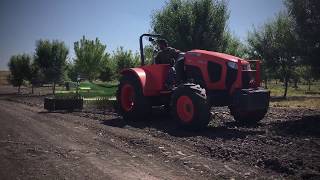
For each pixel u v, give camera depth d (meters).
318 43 11.20
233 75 8.00
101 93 18.70
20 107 14.48
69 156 5.89
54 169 5.16
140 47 10.20
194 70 8.66
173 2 17.05
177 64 8.95
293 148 5.97
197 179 4.66
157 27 17.03
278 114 10.61
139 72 9.48
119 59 28.45
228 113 10.30
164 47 9.77
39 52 28.02
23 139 7.27
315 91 31.69
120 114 10.89
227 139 6.84
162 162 5.49
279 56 22.36
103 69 32.56
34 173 4.97
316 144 6.20
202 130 7.81
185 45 16.06
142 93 9.36
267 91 7.93
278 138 6.72
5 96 23.61
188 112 7.80
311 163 5.07
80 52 31.75
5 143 6.86
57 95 14.48
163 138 7.16
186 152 6.01
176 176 4.80
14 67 28.11
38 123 9.50
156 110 10.95
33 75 28.19
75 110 12.51
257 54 23.77
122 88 9.92
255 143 6.43
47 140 7.17
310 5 11.39
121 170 5.10
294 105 14.73
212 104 8.20
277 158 5.29
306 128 7.74
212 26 16.33
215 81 8.25
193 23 16.17
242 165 5.21
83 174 4.92
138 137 7.25
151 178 4.73
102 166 5.30
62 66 28.52
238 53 20.94
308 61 11.41
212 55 8.35
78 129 8.46
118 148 6.43
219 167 5.14
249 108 7.61
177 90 8.02
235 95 7.80
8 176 4.84
